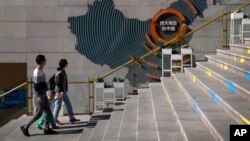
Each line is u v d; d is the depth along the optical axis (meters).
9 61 15.12
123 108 11.90
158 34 14.83
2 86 15.33
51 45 15.06
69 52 15.08
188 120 7.79
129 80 14.97
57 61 15.08
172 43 14.56
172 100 9.79
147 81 14.88
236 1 14.76
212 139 6.44
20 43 15.05
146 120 9.32
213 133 6.41
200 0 14.77
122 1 14.93
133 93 13.77
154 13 14.87
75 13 15.02
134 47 14.99
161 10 14.77
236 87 8.11
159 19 14.79
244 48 11.48
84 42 15.05
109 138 8.71
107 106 13.09
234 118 6.81
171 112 9.44
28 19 15.02
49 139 9.91
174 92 10.91
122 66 14.05
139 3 14.88
